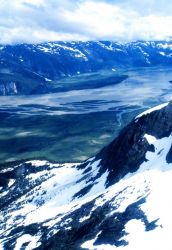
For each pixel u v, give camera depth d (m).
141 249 105.75
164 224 112.38
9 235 164.00
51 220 157.88
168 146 164.12
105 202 139.38
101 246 114.56
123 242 111.69
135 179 147.00
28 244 143.12
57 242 131.88
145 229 113.38
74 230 133.50
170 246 103.19
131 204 127.31
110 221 124.31
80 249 117.25
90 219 133.75
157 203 122.31
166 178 136.62
